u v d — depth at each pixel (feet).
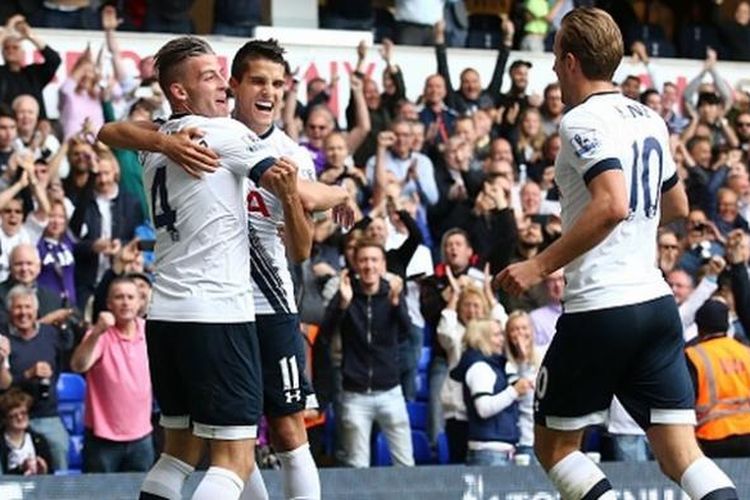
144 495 29.58
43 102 65.16
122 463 48.08
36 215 54.13
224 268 28.66
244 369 28.73
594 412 29.37
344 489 44.29
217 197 28.58
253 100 31.86
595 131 28.32
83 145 56.44
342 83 75.46
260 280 31.65
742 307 56.59
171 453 29.81
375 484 44.55
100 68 66.85
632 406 29.48
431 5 78.23
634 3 93.40
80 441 52.29
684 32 86.38
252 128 31.91
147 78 64.34
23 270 50.16
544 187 64.90
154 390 29.58
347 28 78.69
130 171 57.77
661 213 30.63
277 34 74.95
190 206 28.60
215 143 28.58
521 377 51.01
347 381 50.72
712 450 49.21
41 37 71.26
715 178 68.03
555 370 29.22
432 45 78.48
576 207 28.76
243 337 28.76
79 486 41.93
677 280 56.75
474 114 68.08
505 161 62.03
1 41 66.23
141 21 75.56
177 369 28.94
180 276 28.71
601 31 29.14
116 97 66.23
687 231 61.98
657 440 29.35
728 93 79.20
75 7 73.26
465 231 59.98
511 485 45.44
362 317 50.83
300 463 32.17
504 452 50.03
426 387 56.54
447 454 52.60
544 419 29.53
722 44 86.58
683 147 68.13
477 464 49.26
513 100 70.74
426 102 67.92
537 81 79.92
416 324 55.16
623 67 80.43
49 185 55.62
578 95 29.43
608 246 28.81
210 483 28.48
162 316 28.78
